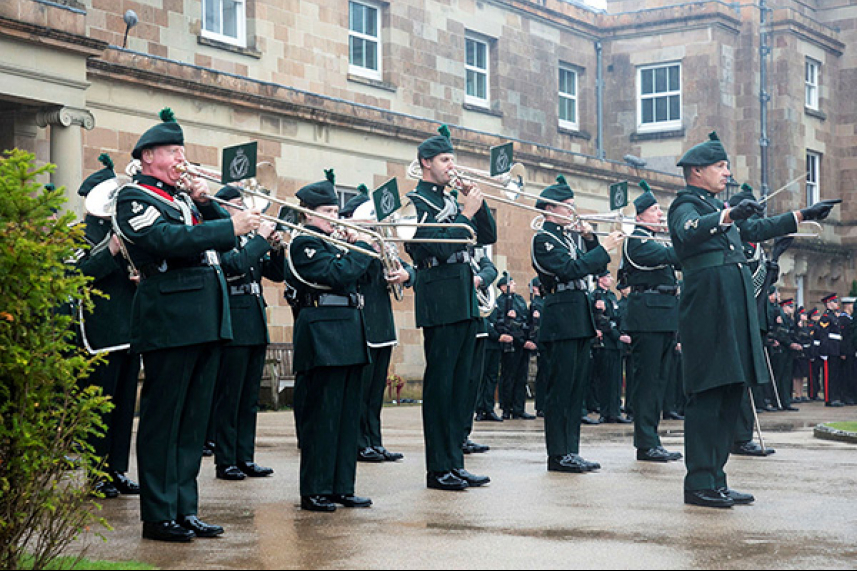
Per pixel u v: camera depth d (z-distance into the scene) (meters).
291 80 20.73
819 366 24.78
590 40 30.86
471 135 22.31
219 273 6.51
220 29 19.78
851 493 8.09
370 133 20.08
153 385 6.36
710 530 6.51
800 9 34.72
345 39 21.94
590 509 7.27
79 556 5.74
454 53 25.02
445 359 8.27
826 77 34.88
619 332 16.88
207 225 6.23
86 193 8.69
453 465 8.34
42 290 5.48
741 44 31.92
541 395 16.75
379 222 7.89
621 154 31.44
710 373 7.33
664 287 10.48
